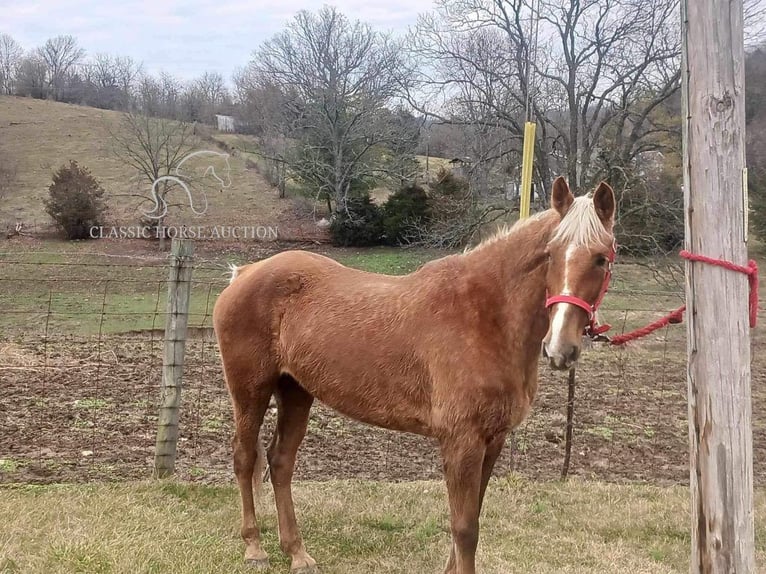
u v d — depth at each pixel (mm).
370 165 29766
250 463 4148
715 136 2602
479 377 3248
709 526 2721
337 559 4164
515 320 3271
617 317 12008
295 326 3881
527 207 5055
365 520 4734
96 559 3857
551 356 2867
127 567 3795
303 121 30016
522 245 3309
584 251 2930
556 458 6246
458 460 3291
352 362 3633
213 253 24750
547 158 15891
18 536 4090
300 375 3889
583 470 5977
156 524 4398
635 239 13648
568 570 4051
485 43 16375
